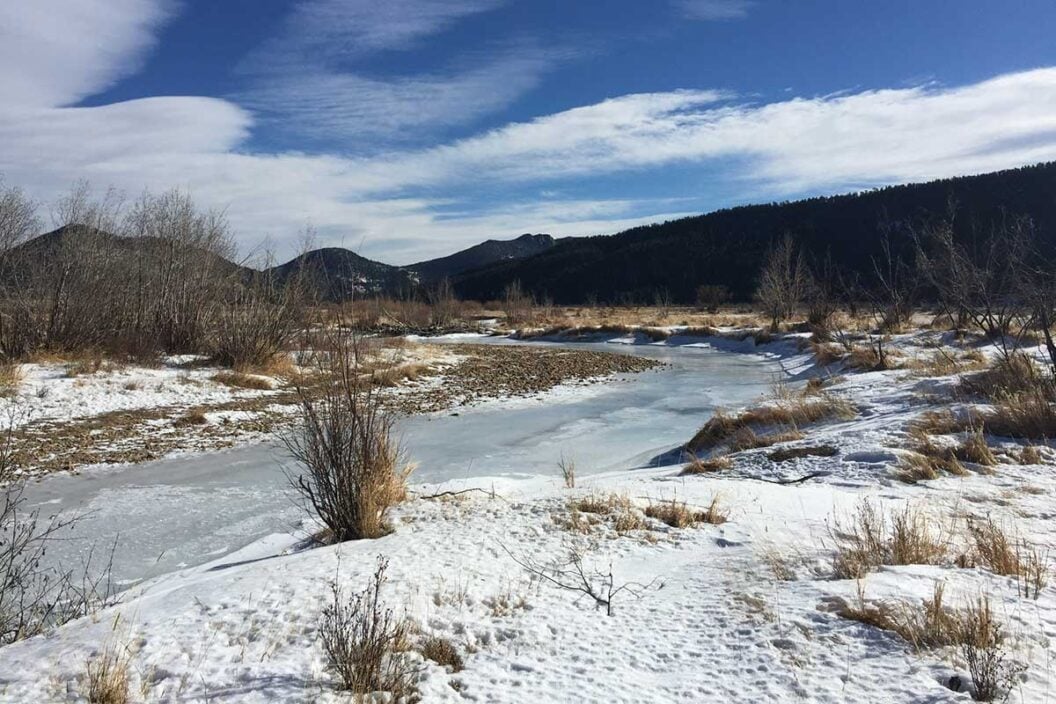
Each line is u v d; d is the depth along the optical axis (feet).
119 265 63.05
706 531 17.67
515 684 10.02
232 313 64.13
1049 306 44.60
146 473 33.58
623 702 9.29
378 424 22.91
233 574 16.58
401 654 11.12
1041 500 18.93
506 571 15.21
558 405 55.16
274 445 39.42
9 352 53.47
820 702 8.84
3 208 56.90
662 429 45.16
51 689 10.57
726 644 10.81
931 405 32.24
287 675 10.59
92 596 18.58
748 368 79.71
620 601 13.17
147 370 55.16
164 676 10.87
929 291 101.81
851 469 24.20
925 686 8.96
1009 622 10.69
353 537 20.03
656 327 129.39
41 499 29.40
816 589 12.66
